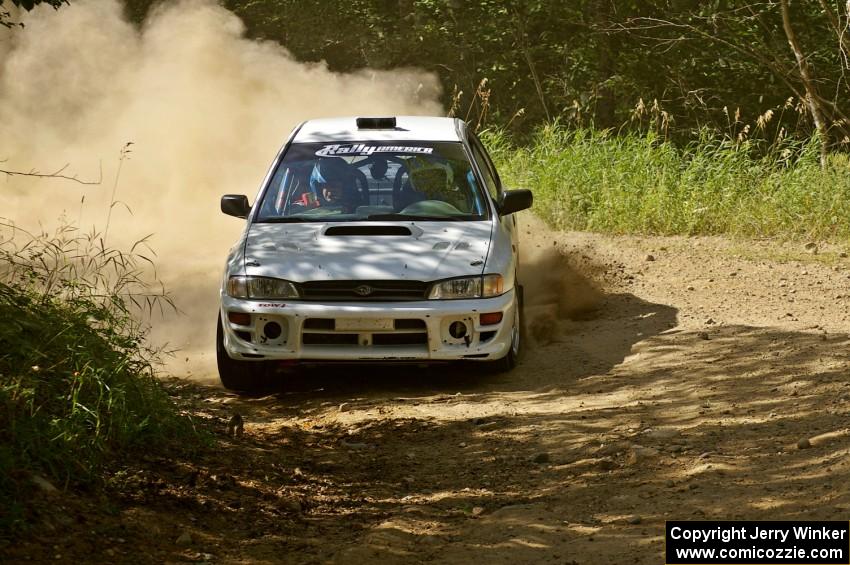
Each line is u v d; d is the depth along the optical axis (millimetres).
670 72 53375
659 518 11781
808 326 21266
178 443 14289
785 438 14297
